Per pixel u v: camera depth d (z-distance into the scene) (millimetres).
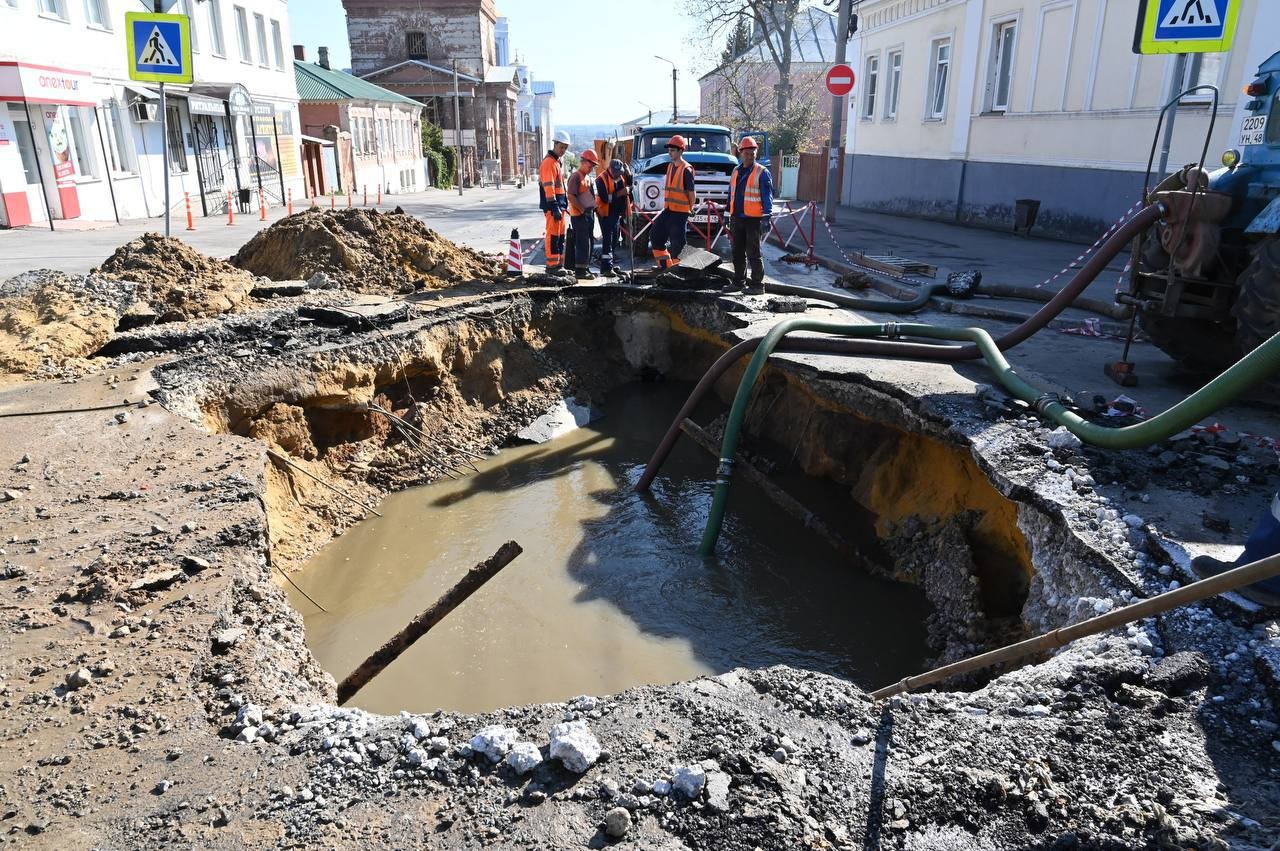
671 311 10375
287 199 31078
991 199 18500
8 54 16844
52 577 3961
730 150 16719
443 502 7504
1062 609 4250
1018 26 17031
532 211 25531
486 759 2875
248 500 4793
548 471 8266
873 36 24188
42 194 18016
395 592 6105
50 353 6902
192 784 2771
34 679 3271
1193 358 7098
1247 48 11680
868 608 6008
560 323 10242
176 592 3896
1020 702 3238
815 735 3041
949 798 2740
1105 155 14836
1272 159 5961
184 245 8969
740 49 41812
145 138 21719
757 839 2545
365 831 2576
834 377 6992
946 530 5938
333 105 36094
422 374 8430
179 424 5852
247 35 28250
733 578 6387
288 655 3773
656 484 8039
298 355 7285
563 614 5863
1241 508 4477
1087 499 4598
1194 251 5938
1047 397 5812
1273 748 2951
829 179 19641
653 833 2562
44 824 2578
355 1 53406
